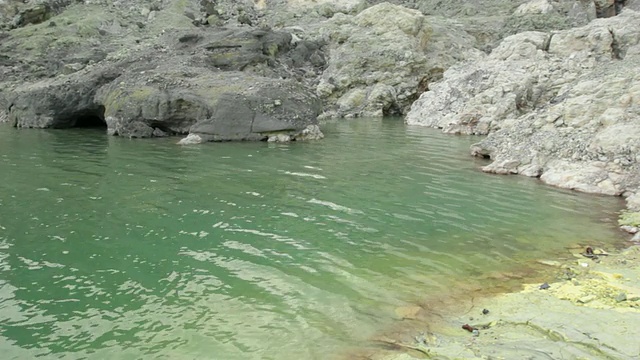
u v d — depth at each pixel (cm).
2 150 2041
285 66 3634
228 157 1867
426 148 2112
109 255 919
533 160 1609
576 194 1361
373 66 3744
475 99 2730
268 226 1082
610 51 2878
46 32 4084
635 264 872
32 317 694
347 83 3678
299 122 2338
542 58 2931
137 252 934
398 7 4134
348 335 651
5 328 665
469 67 3192
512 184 1472
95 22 4316
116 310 714
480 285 798
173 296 759
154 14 4841
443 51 4091
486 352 601
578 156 1523
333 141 2298
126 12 4797
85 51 3775
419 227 1081
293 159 1836
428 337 643
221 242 987
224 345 625
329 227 1077
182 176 1551
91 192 1360
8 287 786
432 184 1464
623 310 696
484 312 705
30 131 2741
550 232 1053
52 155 1922
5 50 3862
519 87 2706
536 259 906
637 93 1559
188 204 1245
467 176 1575
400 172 1627
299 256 916
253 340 638
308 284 802
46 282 805
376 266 873
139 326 670
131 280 815
